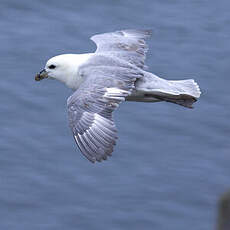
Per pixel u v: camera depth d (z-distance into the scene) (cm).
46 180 1881
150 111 2075
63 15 2588
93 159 934
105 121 959
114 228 1752
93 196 1834
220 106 2123
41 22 2542
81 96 989
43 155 1953
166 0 2741
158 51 2384
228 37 2495
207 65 2314
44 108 2106
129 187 1855
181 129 2036
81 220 1775
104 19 2586
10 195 1844
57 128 2039
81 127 961
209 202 1816
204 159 1948
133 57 1145
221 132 2036
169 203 1814
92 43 2420
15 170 1911
